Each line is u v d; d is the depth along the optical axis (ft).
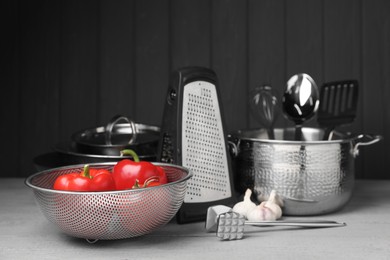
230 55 6.54
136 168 4.42
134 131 5.14
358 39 6.46
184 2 6.52
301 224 4.68
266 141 4.92
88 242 4.43
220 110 5.04
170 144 4.92
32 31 6.59
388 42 6.43
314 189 4.89
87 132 5.53
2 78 6.64
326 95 5.64
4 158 6.73
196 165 4.89
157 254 4.20
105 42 6.58
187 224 4.86
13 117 6.68
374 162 6.57
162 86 6.60
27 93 6.65
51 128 6.68
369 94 6.50
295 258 4.12
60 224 4.15
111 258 4.14
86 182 4.15
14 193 5.74
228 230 4.43
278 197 4.94
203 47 6.55
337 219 4.96
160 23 6.55
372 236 4.54
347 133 5.34
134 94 6.63
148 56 6.58
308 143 4.84
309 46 6.50
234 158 5.23
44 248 4.33
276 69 6.53
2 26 6.58
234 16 6.51
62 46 6.60
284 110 5.43
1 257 4.17
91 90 6.64
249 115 6.59
